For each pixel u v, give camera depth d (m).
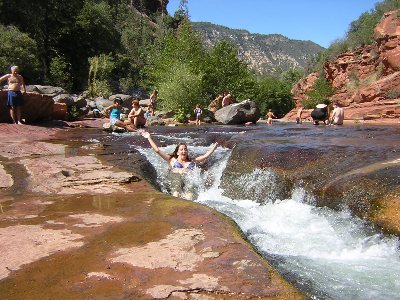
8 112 13.52
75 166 6.80
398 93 30.61
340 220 4.79
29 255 2.99
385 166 5.35
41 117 15.18
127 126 14.06
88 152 8.46
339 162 6.09
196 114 21.23
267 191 6.41
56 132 12.83
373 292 3.08
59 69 32.94
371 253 4.07
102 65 36.22
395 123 21.48
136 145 10.17
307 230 4.69
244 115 22.08
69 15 40.31
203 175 7.72
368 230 4.41
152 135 12.70
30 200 4.77
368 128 14.54
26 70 28.70
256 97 57.53
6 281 2.57
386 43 36.09
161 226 3.68
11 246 3.19
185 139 11.48
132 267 2.77
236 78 39.19
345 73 47.81
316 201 5.38
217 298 2.36
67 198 4.87
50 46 38.09
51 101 15.41
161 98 25.77
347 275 3.42
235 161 7.62
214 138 11.01
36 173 6.14
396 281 3.30
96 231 3.55
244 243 3.24
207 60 37.78
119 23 71.12
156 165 8.09
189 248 3.12
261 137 10.42
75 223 3.81
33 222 3.86
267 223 5.01
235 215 5.34
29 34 32.66
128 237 3.38
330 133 11.71
